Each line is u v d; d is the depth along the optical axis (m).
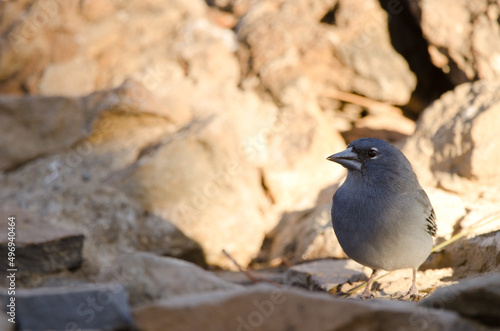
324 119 15.44
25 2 16.25
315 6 16.28
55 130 14.03
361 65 15.46
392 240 8.31
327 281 9.67
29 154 13.89
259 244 13.10
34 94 15.66
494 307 5.11
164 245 12.26
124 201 12.48
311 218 12.62
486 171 11.85
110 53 16.03
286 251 12.52
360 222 8.44
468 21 14.57
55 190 12.99
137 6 16.53
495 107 12.14
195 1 17.17
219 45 16.06
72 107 14.12
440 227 10.58
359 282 9.73
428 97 16.36
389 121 15.97
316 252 11.35
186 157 12.89
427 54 16.08
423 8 14.80
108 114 13.82
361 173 8.65
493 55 14.28
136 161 13.27
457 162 12.26
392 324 5.30
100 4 16.28
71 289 5.62
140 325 5.34
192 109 14.52
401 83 15.73
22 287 9.48
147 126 14.12
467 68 14.62
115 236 12.19
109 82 15.75
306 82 15.52
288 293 5.41
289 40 15.79
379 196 8.44
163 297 5.90
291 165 14.12
